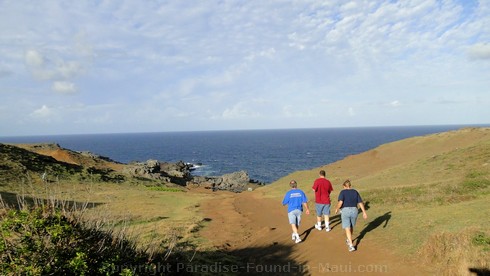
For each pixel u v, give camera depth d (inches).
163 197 1355.8
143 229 625.3
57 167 1779.0
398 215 498.9
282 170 3809.1
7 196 937.5
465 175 769.6
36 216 203.8
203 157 5703.7
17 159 1663.4
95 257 220.4
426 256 330.0
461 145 1400.1
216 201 1212.5
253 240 554.6
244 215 837.8
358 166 1549.0
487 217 388.2
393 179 969.5
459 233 334.0
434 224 408.8
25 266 183.9
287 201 486.3
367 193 745.0
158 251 319.6
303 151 6309.1
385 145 1747.0
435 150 1459.2
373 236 431.8
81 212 239.5
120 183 1836.9
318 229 511.8
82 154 2977.4
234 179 2615.7
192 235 593.6
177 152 6934.1
